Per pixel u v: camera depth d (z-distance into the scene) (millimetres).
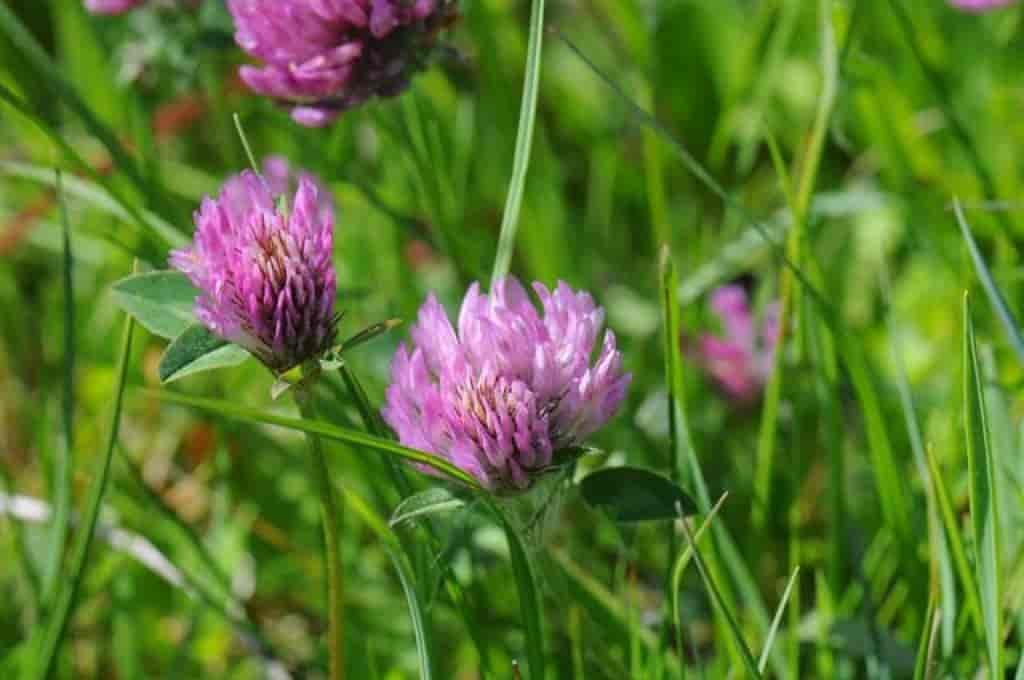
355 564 557
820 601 501
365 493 565
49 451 581
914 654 500
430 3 483
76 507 569
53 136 514
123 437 602
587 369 442
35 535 551
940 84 578
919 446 493
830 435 512
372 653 502
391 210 569
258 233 442
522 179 493
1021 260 586
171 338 455
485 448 438
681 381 488
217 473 575
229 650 551
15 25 543
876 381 563
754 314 601
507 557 505
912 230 600
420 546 483
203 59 609
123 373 483
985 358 507
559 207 624
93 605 556
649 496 455
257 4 481
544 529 458
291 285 441
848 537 524
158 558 531
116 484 570
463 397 441
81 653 557
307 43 482
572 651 520
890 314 506
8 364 631
